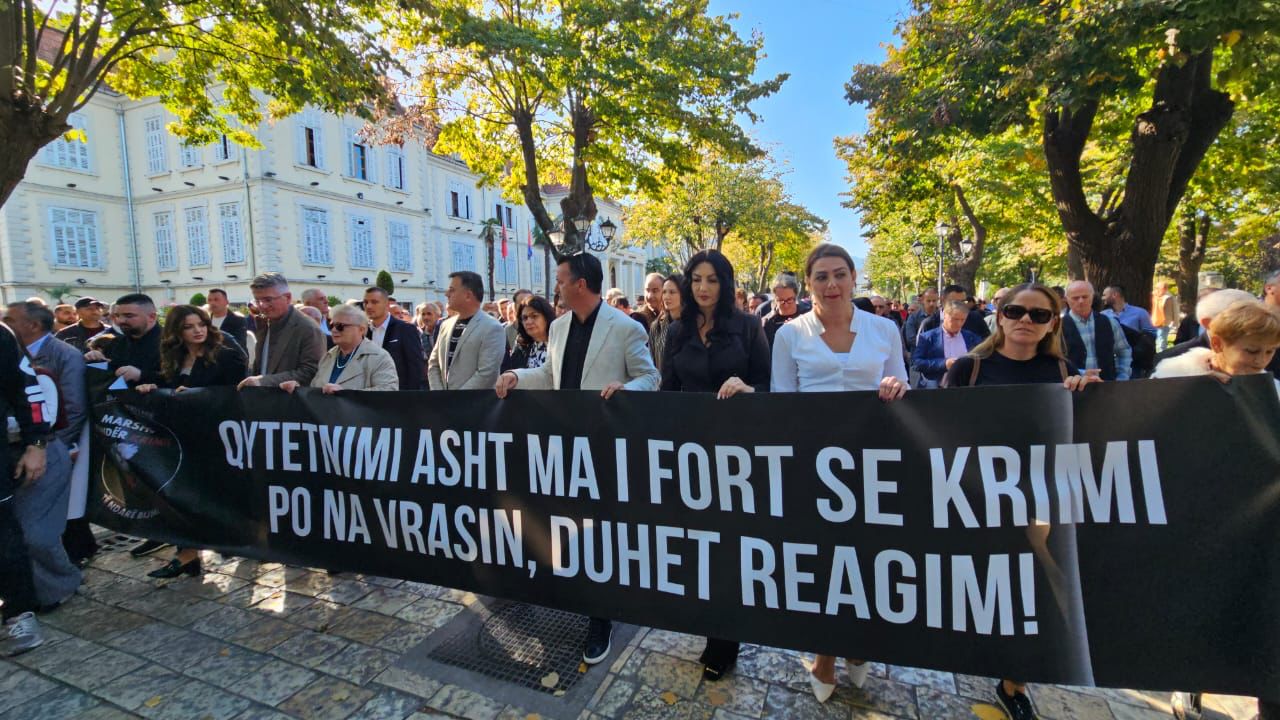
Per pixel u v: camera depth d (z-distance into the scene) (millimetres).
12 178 6676
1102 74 6414
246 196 28359
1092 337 4180
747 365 2646
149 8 6973
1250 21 5207
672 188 22141
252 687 2490
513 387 2582
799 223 27828
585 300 2842
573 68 10953
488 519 2633
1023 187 15094
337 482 2969
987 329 5473
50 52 20531
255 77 9156
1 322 2924
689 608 2281
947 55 8414
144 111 30000
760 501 2178
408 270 35875
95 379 3654
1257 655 1722
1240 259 27562
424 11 9547
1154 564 1811
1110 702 2326
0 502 2775
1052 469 1887
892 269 40312
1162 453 1811
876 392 2035
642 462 2342
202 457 3328
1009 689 2234
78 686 2512
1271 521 1718
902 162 9852
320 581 3496
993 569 1931
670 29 12234
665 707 2330
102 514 3621
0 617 2904
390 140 13992
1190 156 7664
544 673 2568
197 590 3391
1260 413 1737
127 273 31047
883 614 2039
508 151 15125
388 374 3695
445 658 2689
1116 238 7859
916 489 1994
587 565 2449
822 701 2334
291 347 3795
